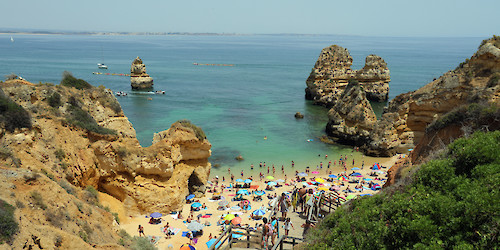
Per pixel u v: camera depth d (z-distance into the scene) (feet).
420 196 49.78
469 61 192.24
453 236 41.06
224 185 178.91
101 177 122.31
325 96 386.32
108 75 606.14
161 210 128.67
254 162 215.51
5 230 54.70
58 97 120.88
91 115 132.67
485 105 106.73
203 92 464.65
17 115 99.14
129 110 342.85
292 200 80.33
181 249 104.27
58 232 64.75
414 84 552.41
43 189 73.51
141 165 124.16
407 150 225.35
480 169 52.39
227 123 304.50
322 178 190.49
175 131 139.64
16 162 89.61
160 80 570.46
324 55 404.57
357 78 417.08
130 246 85.92
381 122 227.40
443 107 203.31
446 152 66.80
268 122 312.09
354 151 235.61
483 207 41.27
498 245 37.06
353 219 53.88
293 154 230.68
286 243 61.41
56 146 107.55
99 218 86.12
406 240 43.06
